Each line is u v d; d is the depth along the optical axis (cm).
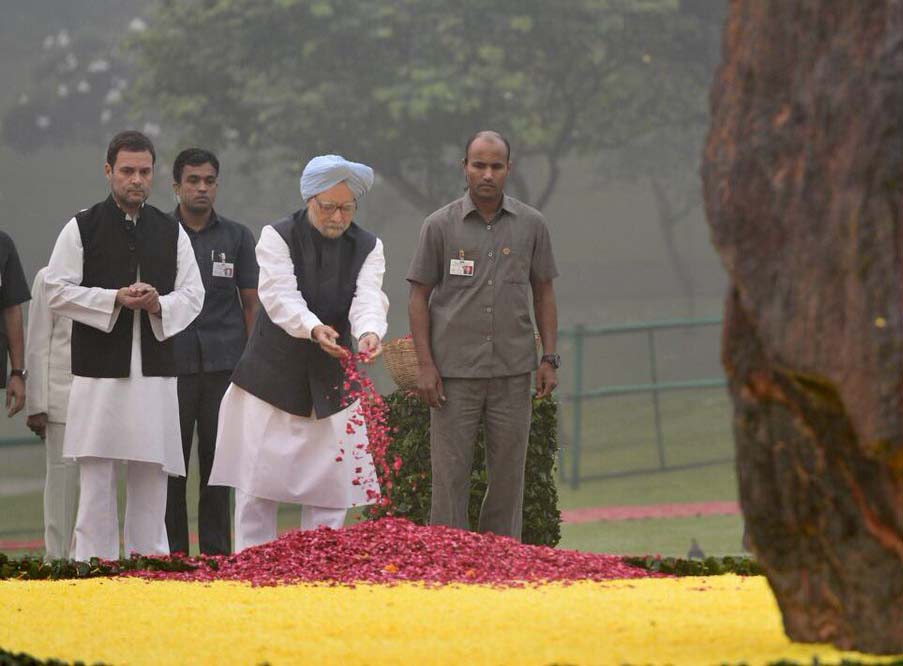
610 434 5159
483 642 832
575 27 5297
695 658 762
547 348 1473
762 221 721
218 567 1218
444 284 1430
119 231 1517
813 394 725
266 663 756
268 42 5384
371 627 901
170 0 5628
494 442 1437
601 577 1166
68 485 1805
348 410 1495
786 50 727
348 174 1465
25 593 1090
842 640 759
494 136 1429
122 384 1505
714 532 3017
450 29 5284
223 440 1505
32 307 1789
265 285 1459
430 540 1230
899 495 715
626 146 6862
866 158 689
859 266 684
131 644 872
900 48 696
